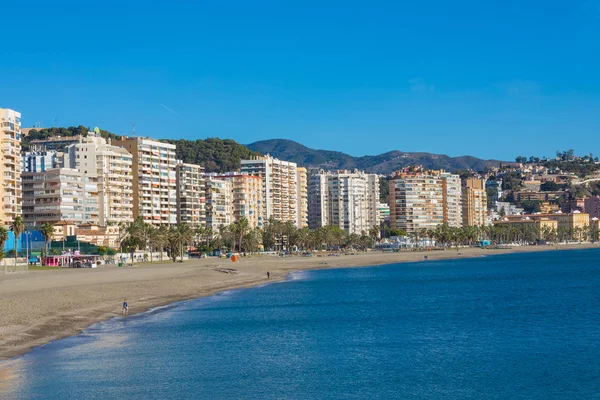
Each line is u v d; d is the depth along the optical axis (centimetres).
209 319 10056
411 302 12581
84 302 10925
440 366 7012
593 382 6350
